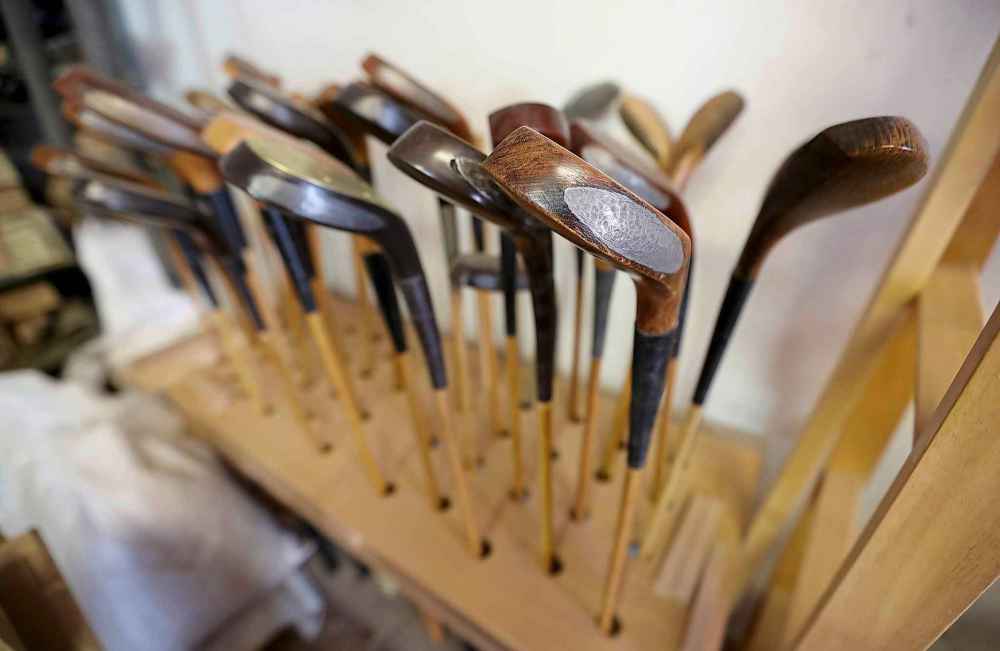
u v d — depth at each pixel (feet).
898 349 1.53
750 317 2.16
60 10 3.64
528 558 1.88
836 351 2.04
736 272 1.42
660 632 1.66
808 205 1.16
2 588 1.22
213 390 2.86
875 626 1.10
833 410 1.67
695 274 2.17
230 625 2.82
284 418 2.63
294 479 2.27
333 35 2.54
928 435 0.92
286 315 3.12
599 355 1.69
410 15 2.26
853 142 0.95
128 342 4.01
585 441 1.80
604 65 1.95
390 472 2.28
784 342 2.14
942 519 0.95
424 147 1.00
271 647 3.23
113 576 2.35
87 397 3.16
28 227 4.30
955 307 1.27
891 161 0.94
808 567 1.65
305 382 2.80
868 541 1.03
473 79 2.25
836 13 1.56
